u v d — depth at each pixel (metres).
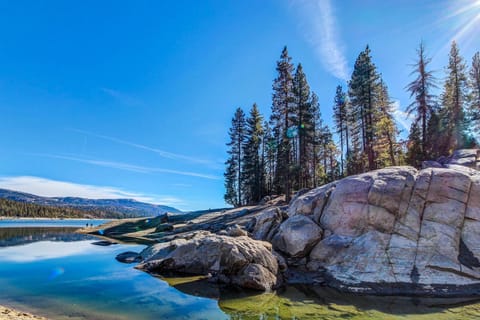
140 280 12.16
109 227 42.62
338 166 49.28
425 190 12.91
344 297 9.96
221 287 11.21
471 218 11.91
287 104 32.34
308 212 15.90
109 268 14.54
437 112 30.22
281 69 32.97
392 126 33.19
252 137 45.09
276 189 43.22
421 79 28.44
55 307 8.66
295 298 9.84
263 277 11.10
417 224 12.29
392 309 8.62
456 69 32.88
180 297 9.86
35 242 26.73
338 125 44.22
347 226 13.69
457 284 10.31
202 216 36.09
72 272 13.62
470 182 12.61
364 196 13.86
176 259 13.73
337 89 44.50
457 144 30.14
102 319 7.72
